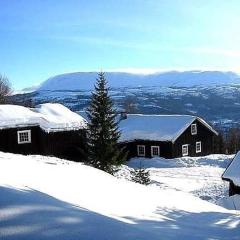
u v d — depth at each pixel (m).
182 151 49.31
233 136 72.25
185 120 49.78
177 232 7.86
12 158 17.62
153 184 30.28
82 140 38.66
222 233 8.93
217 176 35.97
